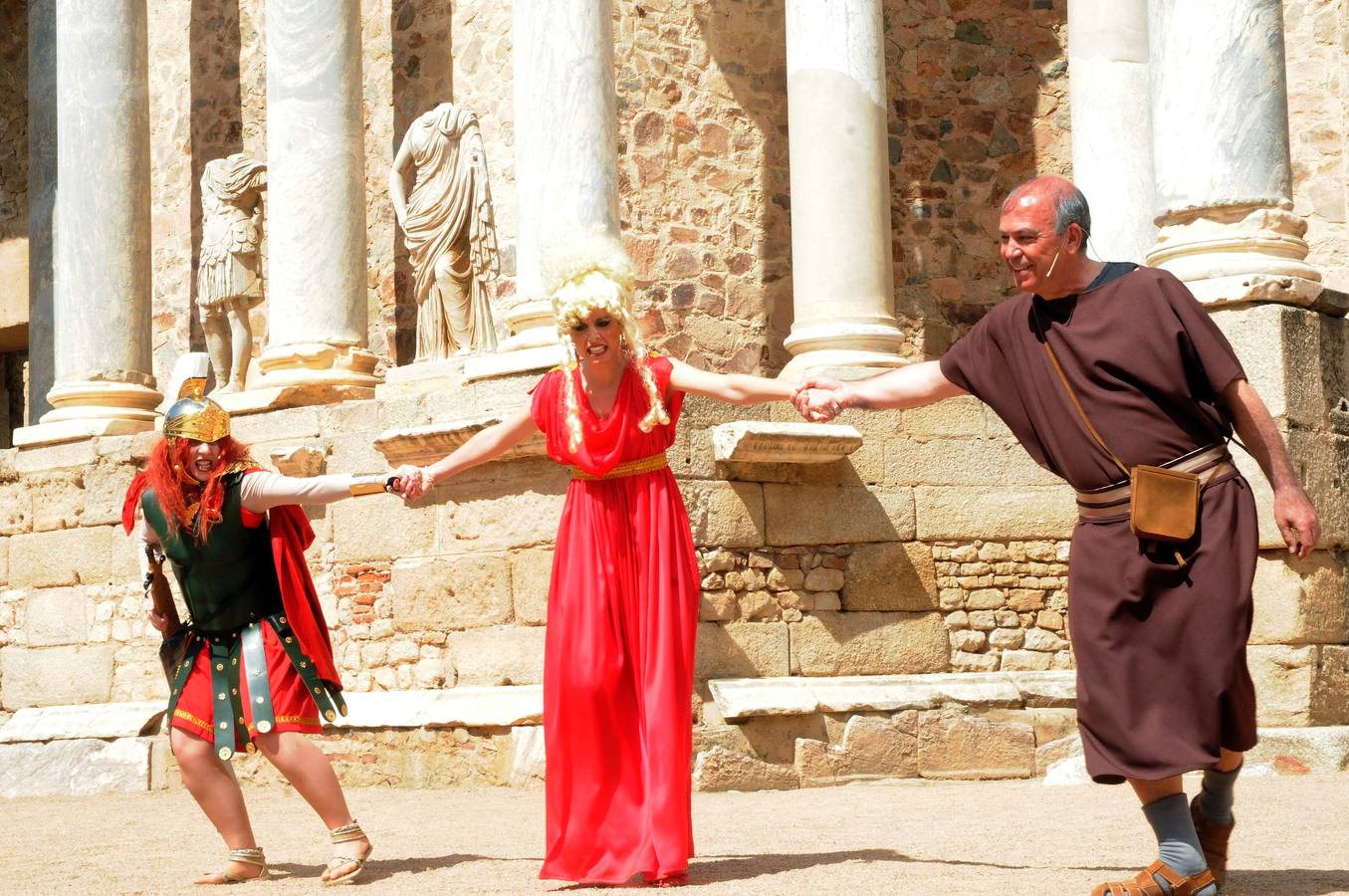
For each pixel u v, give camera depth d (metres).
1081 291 4.05
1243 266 9.32
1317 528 3.87
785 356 13.12
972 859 5.09
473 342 11.66
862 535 10.16
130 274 13.91
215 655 5.14
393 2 13.60
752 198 13.11
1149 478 3.86
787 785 9.16
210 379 14.59
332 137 12.34
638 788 4.78
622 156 12.42
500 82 12.61
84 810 9.23
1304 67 13.46
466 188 11.72
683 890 4.52
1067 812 6.78
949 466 10.46
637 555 4.88
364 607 10.79
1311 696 9.02
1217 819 4.25
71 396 13.62
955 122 13.88
